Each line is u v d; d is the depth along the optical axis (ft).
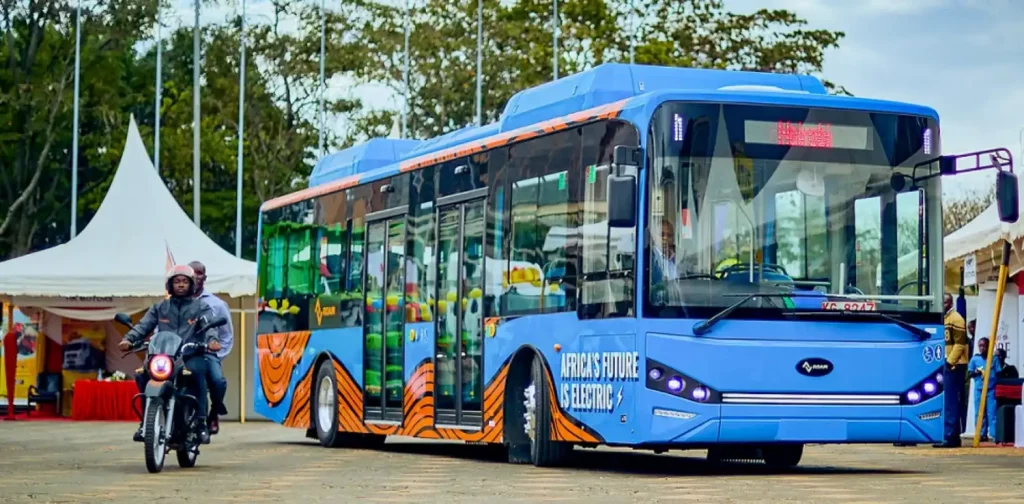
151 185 119.55
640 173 51.16
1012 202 51.39
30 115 255.50
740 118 51.85
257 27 264.11
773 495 43.83
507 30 251.19
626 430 51.52
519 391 59.82
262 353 89.86
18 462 63.36
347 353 76.74
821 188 52.31
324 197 81.51
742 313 51.08
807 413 51.31
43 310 123.13
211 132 267.39
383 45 254.88
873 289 52.39
